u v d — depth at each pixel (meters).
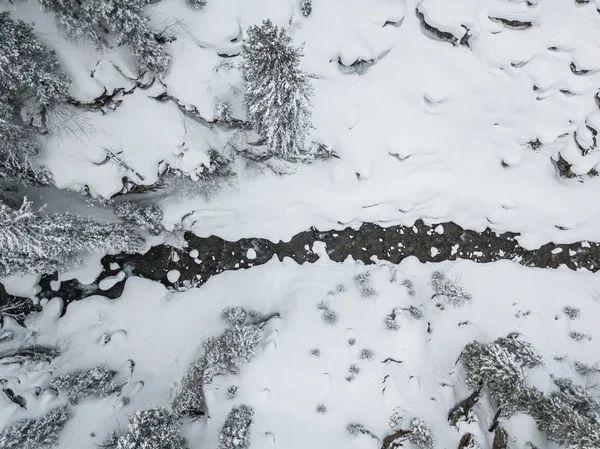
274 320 21.14
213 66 18.45
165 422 18.19
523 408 18.67
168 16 17.83
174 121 19.31
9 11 16.86
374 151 21.00
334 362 20.17
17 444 17.61
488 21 18.98
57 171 18.81
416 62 19.73
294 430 19.00
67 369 20.64
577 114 20.22
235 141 20.14
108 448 18.02
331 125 20.16
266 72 15.74
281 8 18.47
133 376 20.88
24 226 17.28
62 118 18.08
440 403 19.67
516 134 21.00
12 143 17.42
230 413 19.02
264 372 19.62
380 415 19.41
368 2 18.66
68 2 15.95
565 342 21.50
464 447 18.66
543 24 18.92
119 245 20.77
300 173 21.44
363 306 21.41
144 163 19.48
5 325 21.25
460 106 20.42
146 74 18.38
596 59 19.00
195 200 21.59
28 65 16.12
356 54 19.02
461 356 20.52
